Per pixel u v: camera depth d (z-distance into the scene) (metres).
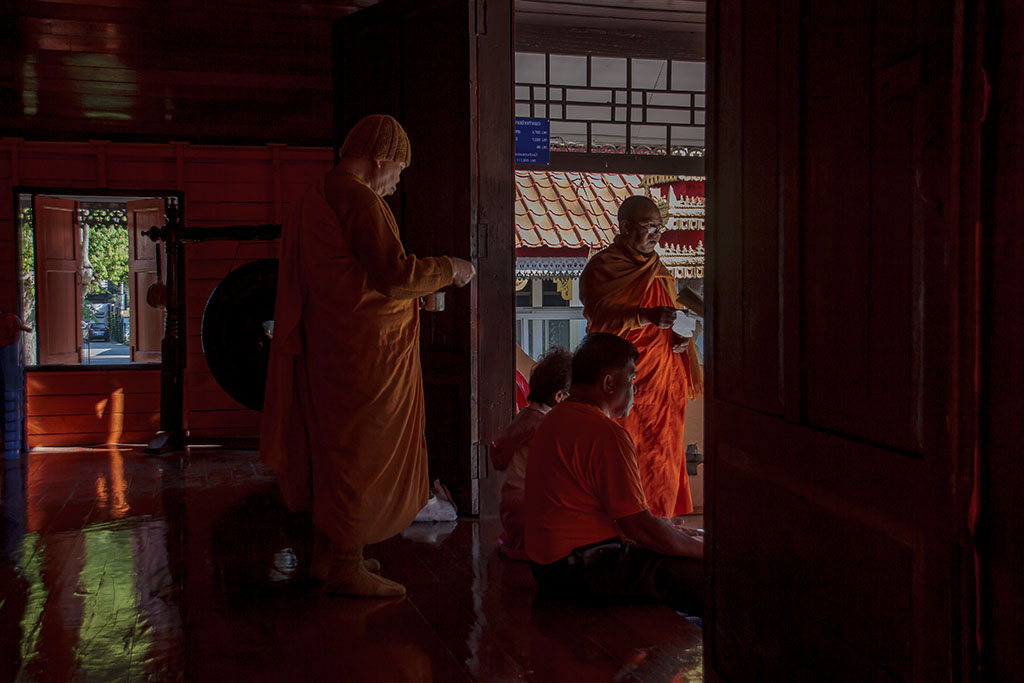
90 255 13.98
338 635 2.49
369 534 2.76
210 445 6.45
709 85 2.08
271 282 6.09
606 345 2.73
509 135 4.06
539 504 2.70
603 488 2.62
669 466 3.78
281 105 6.55
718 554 2.07
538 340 9.26
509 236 4.08
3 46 5.75
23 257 6.66
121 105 6.44
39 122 6.52
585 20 6.13
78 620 2.64
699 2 5.88
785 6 1.67
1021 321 1.08
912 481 1.29
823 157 1.55
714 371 2.09
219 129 6.79
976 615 1.17
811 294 1.61
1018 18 1.07
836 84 1.50
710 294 2.11
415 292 2.67
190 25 5.67
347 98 4.42
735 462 1.96
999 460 1.13
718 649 2.07
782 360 1.73
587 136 6.46
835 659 1.55
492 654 2.34
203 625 2.59
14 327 6.16
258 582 3.01
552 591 2.73
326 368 2.69
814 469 1.60
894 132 1.33
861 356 1.45
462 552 3.39
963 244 1.16
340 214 2.67
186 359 6.70
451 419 4.09
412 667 2.26
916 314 1.28
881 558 1.40
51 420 6.61
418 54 4.11
